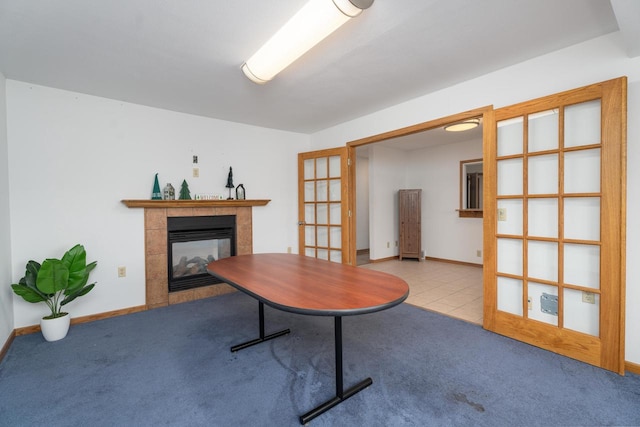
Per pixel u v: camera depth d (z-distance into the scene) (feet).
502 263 8.25
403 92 9.78
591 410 5.15
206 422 5.00
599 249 6.52
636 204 6.22
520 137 7.81
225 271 6.68
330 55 7.36
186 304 11.27
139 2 5.30
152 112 10.96
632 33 5.32
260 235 13.84
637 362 6.23
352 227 13.21
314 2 5.00
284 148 14.69
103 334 8.57
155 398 5.64
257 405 5.42
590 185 6.64
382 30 6.33
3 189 8.00
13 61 7.44
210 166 12.39
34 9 5.45
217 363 6.89
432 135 16.46
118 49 6.92
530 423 4.87
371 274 6.32
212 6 5.44
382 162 19.35
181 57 7.31
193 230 11.89
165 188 11.08
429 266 17.74
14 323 8.53
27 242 8.77
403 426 4.85
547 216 7.34
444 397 5.55
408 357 7.02
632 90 6.26
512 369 6.46
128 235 10.39
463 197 17.97
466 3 5.51
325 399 5.57
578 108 6.79
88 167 9.70
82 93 9.58
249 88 9.29
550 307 7.31
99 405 5.45
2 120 8.09
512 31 6.44
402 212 19.69
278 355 7.25
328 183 13.80
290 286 5.40
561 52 7.17
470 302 11.08
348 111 11.69
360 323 9.14
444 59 7.63
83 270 8.51
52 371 6.61
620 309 6.15
